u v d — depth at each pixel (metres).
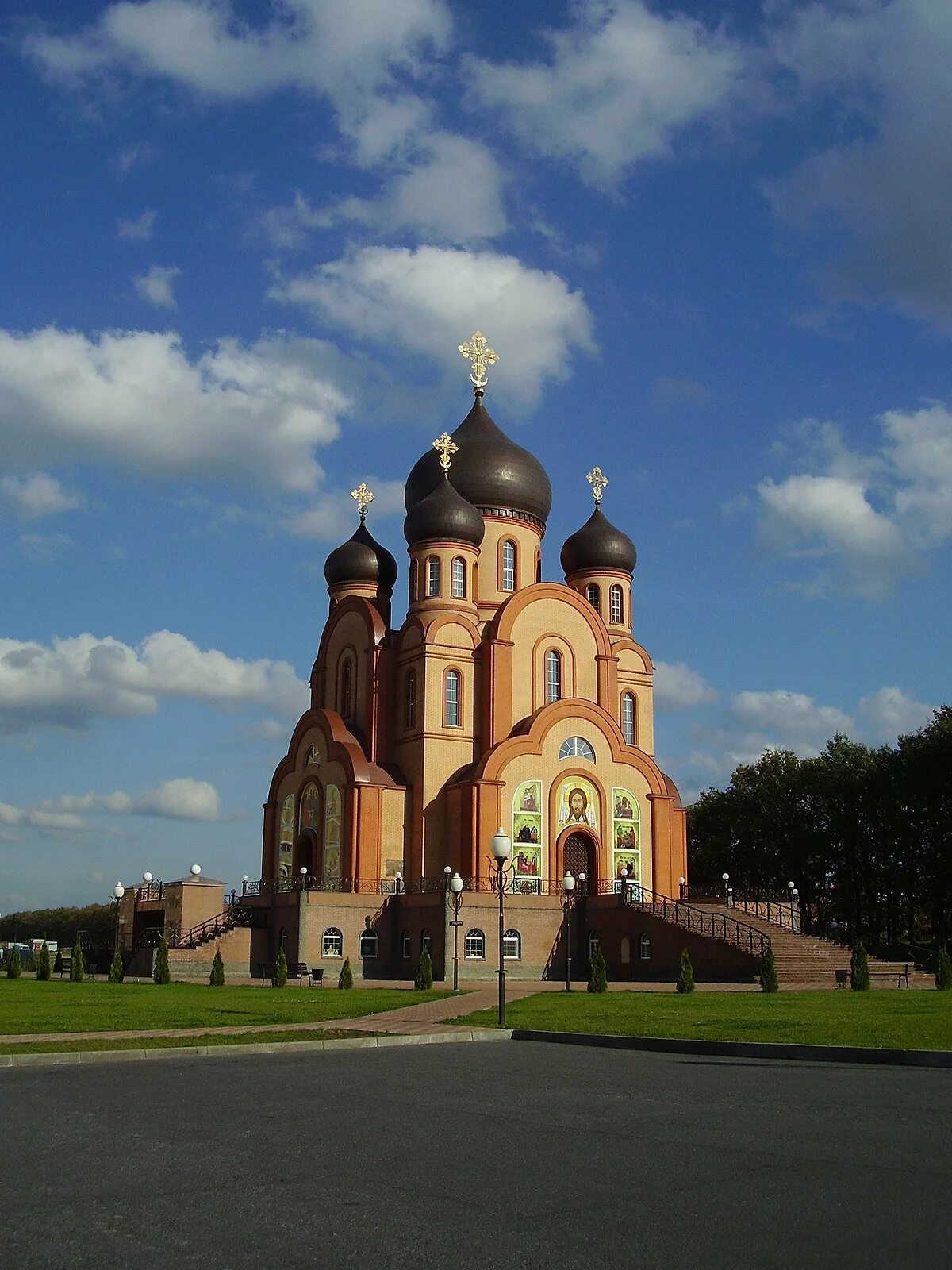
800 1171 11.98
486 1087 18.55
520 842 63.34
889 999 37.34
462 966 57.69
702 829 94.31
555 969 60.19
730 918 54.78
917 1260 8.94
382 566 75.81
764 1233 9.66
